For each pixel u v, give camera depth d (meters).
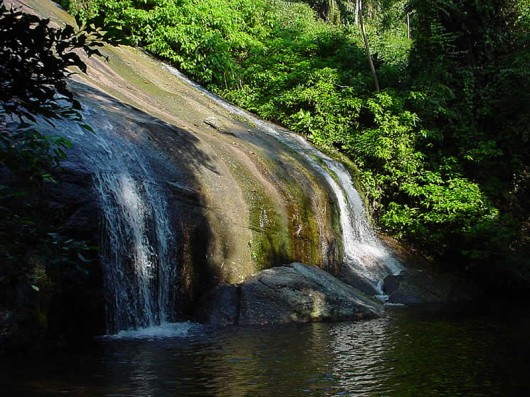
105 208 7.73
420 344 7.69
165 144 9.79
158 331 8.03
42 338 6.79
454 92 17.61
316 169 13.88
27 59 2.96
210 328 8.45
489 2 17.75
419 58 18.39
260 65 19.58
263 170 11.71
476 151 15.91
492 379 6.04
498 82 17.31
